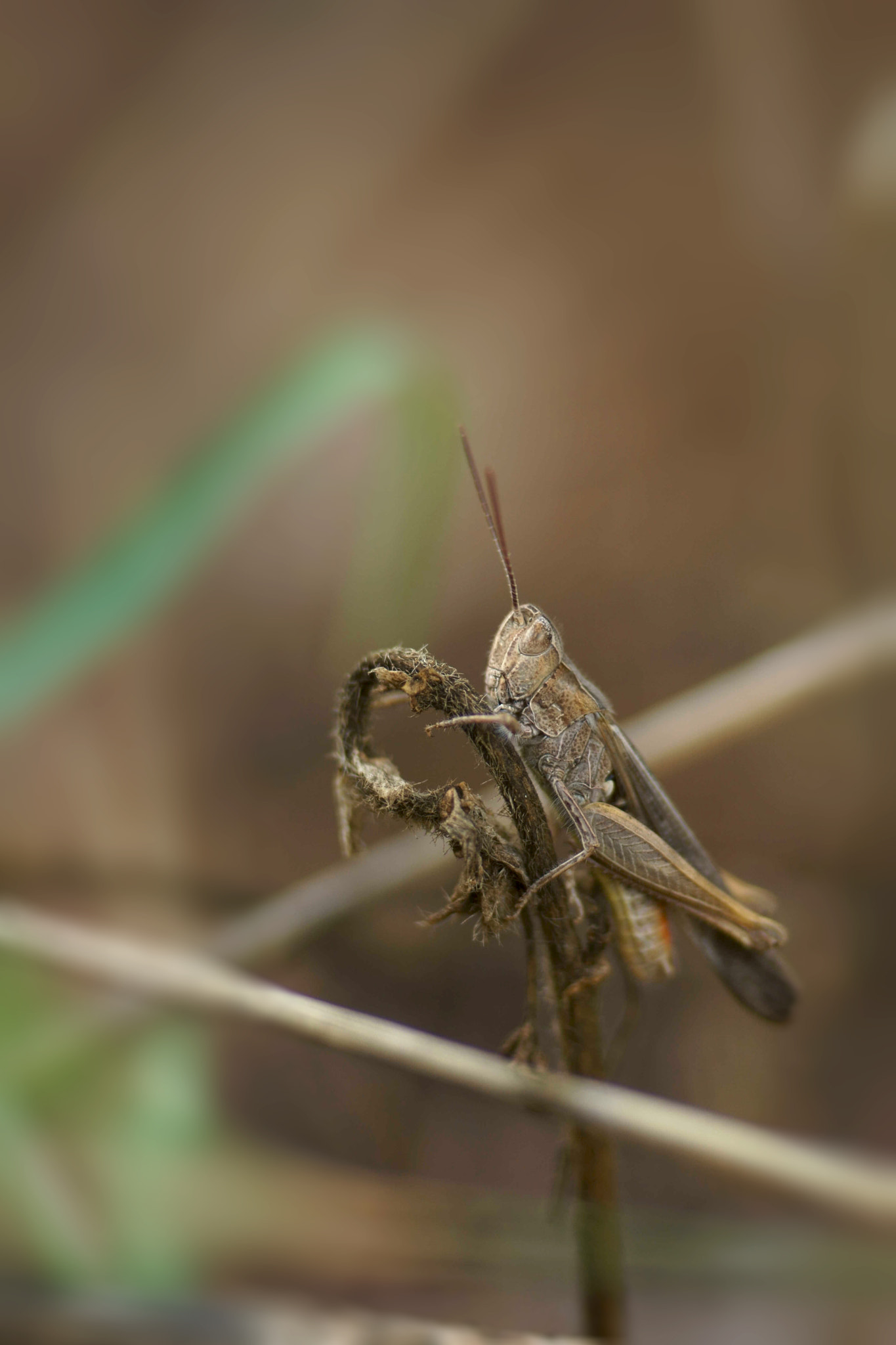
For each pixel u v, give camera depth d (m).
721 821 0.21
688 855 0.18
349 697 0.17
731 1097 0.19
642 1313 0.17
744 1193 0.17
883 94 0.21
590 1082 0.16
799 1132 0.19
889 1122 0.19
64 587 0.18
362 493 0.18
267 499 0.21
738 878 0.20
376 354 0.18
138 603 0.18
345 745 0.17
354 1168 0.18
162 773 0.20
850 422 0.21
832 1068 0.19
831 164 0.21
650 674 0.21
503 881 0.16
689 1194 0.18
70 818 0.20
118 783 0.20
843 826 0.20
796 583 0.21
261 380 0.21
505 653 0.18
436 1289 0.17
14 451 0.21
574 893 0.17
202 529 0.18
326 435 0.21
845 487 0.21
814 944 0.20
